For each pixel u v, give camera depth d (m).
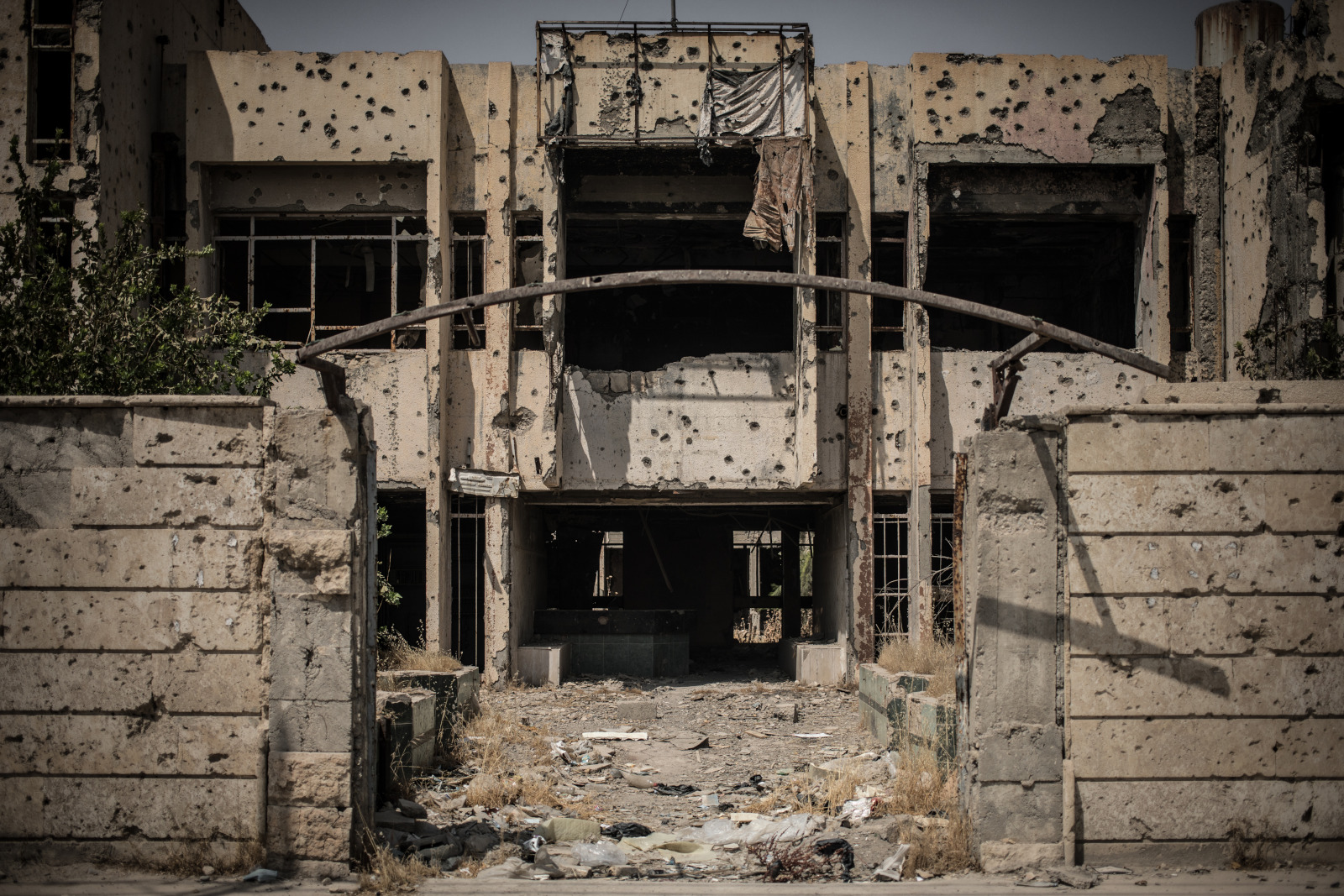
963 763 7.21
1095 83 17.25
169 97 17.53
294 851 6.66
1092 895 6.23
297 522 6.85
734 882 6.73
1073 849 6.76
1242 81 16.88
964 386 17.27
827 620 19.38
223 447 6.93
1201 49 18.61
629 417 17.27
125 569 6.88
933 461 17.14
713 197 18.28
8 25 15.44
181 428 6.95
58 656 6.85
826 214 17.59
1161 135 17.17
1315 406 6.93
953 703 9.17
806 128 16.62
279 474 6.88
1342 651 6.86
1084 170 17.59
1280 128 15.68
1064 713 6.89
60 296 10.50
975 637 6.94
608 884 6.57
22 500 6.94
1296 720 6.84
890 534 19.53
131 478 6.92
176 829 6.77
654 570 24.67
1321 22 15.26
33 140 15.51
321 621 6.79
